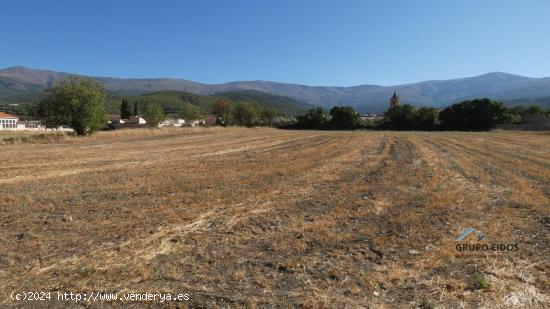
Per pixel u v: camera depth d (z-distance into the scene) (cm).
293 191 970
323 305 398
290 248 561
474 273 469
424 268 487
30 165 1491
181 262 511
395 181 1120
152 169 1373
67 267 498
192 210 771
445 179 1155
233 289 436
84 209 779
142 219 706
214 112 8706
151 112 6800
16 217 721
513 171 1325
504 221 689
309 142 2950
